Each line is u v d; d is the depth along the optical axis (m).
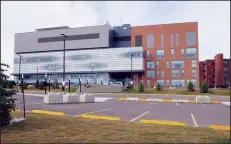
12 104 9.52
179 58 87.06
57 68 96.69
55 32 101.06
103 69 89.81
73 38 97.56
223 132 9.37
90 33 95.31
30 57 101.88
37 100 27.55
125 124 10.35
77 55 94.25
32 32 104.94
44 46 102.19
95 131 8.54
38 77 100.31
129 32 96.06
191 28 87.56
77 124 9.87
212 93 56.44
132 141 7.15
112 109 19.59
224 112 19.14
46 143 6.81
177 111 19.36
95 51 91.88
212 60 115.56
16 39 106.81
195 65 85.81
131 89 65.88
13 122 9.74
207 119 14.72
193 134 8.54
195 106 25.48
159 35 89.81
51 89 61.69
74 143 6.85
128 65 87.25
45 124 9.66
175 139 7.56
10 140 7.04
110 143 6.90
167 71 87.31
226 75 111.56
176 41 88.06
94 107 21.09
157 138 7.63
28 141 6.97
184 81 85.69
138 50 86.69
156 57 88.94
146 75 88.50
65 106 21.34
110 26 97.44
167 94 54.12
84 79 92.88
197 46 86.50
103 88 61.25
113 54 89.38
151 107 22.83
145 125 10.35
